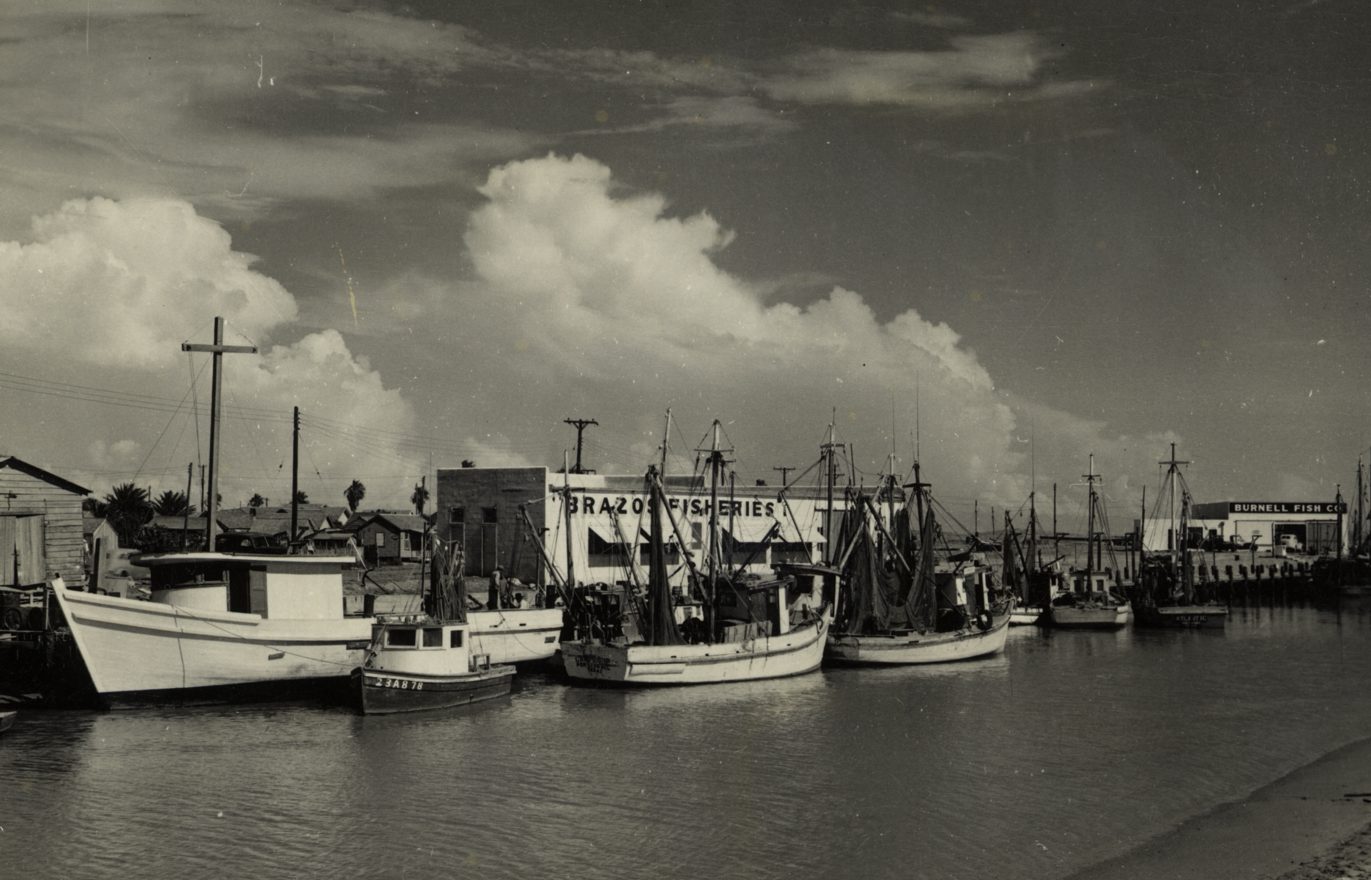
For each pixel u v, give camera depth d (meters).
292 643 53.06
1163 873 31.39
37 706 51.28
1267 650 87.44
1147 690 64.19
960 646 77.31
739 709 55.38
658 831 34.72
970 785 40.81
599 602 69.56
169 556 52.22
